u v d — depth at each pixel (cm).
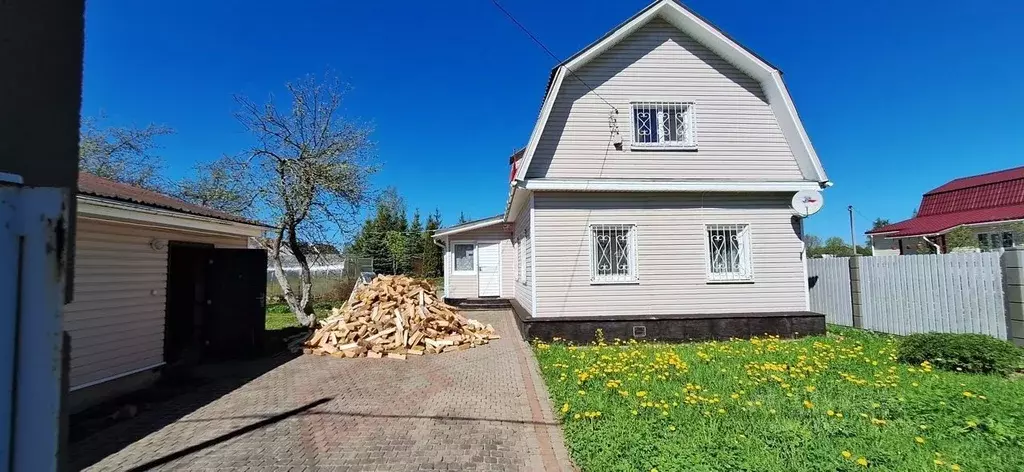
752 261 1028
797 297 1027
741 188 1020
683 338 988
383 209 4175
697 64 1051
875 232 2644
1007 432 424
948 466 368
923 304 923
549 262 1003
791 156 1046
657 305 1009
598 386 617
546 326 981
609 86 1034
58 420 88
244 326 907
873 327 1032
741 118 1048
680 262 1020
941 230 2194
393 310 1042
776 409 505
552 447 448
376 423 523
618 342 939
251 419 543
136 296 704
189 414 565
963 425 449
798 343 908
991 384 580
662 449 405
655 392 580
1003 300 789
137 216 654
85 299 610
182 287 931
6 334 85
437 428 506
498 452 443
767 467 367
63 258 92
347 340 963
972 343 667
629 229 1028
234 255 925
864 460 366
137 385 695
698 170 1030
